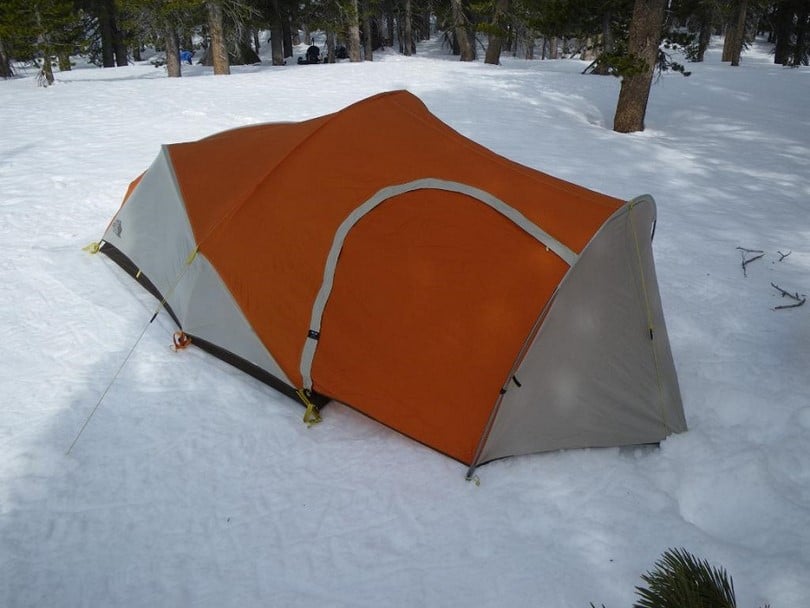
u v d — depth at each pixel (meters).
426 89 16.72
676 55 33.38
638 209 3.61
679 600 1.59
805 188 9.29
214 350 4.39
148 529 3.02
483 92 16.50
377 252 3.87
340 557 2.91
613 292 3.57
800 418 3.78
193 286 4.36
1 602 2.62
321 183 4.23
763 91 18.81
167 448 3.54
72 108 13.80
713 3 25.06
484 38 42.44
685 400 4.05
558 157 10.19
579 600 2.68
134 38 24.95
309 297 3.92
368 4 30.89
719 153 11.30
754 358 4.50
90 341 4.47
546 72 21.28
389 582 2.79
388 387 3.70
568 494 3.29
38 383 3.99
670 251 6.45
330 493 3.29
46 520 3.03
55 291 5.10
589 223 3.72
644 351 3.67
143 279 5.24
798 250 6.62
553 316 3.41
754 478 3.34
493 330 3.55
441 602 2.69
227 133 5.57
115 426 3.68
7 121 12.25
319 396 3.93
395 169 4.20
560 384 3.49
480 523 3.11
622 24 18.77
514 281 3.61
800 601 2.61
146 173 5.38
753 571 2.77
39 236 6.19
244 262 4.18
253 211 4.29
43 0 22.12
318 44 44.06
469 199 3.95
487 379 3.50
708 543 2.95
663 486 3.39
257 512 3.15
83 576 2.77
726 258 6.32
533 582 2.77
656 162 10.36
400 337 3.71
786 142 12.48
